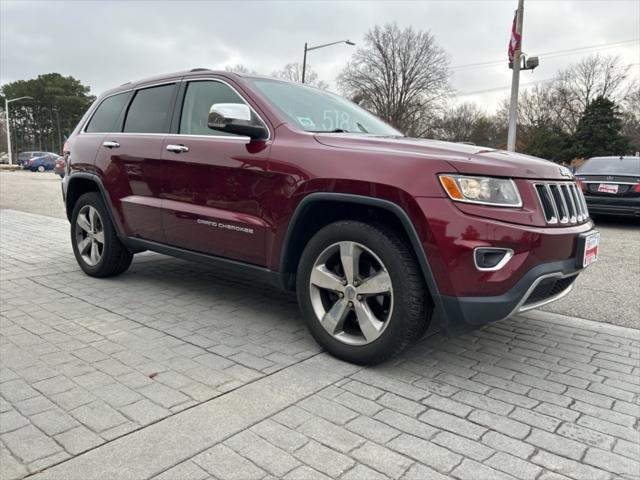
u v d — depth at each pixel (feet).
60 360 9.87
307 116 12.00
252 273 11.54
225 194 11.69
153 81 14.64
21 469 6.55
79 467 6.63
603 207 30.86
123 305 13.50
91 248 16.15
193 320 12.43
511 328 12.58
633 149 157.99
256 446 7.18
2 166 160.56
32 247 21.48
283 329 11.96
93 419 7.75
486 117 223.92
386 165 9.24
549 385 9.44
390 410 8.32
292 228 10.44
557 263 9.16
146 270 17.48
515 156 9.90
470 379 9.59
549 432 7.80
